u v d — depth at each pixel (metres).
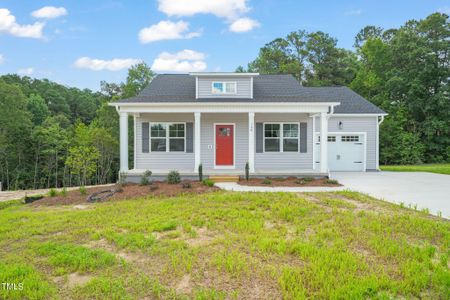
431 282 3.19
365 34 43.47
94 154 21.80
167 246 4.37
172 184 10.12
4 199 9.91
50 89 46.91
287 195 7.93
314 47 35.38
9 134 24.67
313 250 4.04
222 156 13.43
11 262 3.95
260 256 3.96
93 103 50.34
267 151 13.36
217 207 6.75
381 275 3.35
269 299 2.97
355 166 16.30
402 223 5.21
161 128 13.31
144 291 3.14
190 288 3.19
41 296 3.07
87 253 4.14
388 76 27.66
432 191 9.08
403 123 26.03
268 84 14.70
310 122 13.37
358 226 5.12
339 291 3.01
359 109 16.44
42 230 5.34
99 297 3.05
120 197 8.52
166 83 14.88
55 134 25.38
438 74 26.09
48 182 25.62
